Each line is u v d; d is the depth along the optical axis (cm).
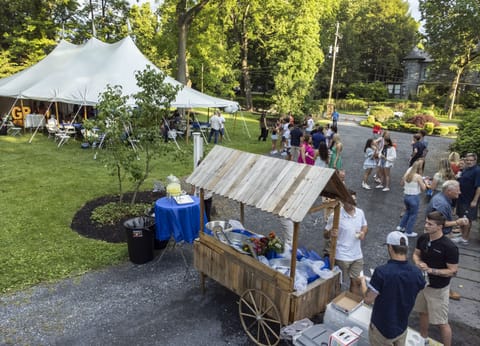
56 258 563
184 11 2061
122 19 3183
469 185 619
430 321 359
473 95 3978
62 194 856
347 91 4944
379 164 985
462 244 648
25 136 1594
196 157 825
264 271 381
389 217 790
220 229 449
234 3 2552
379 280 285
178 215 546
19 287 486
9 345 380
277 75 2900
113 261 563
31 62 2550
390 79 5353
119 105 682
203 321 426
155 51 2927
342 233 430
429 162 1428
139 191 891
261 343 385
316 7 2845
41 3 2650
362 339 334
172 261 575
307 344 334
